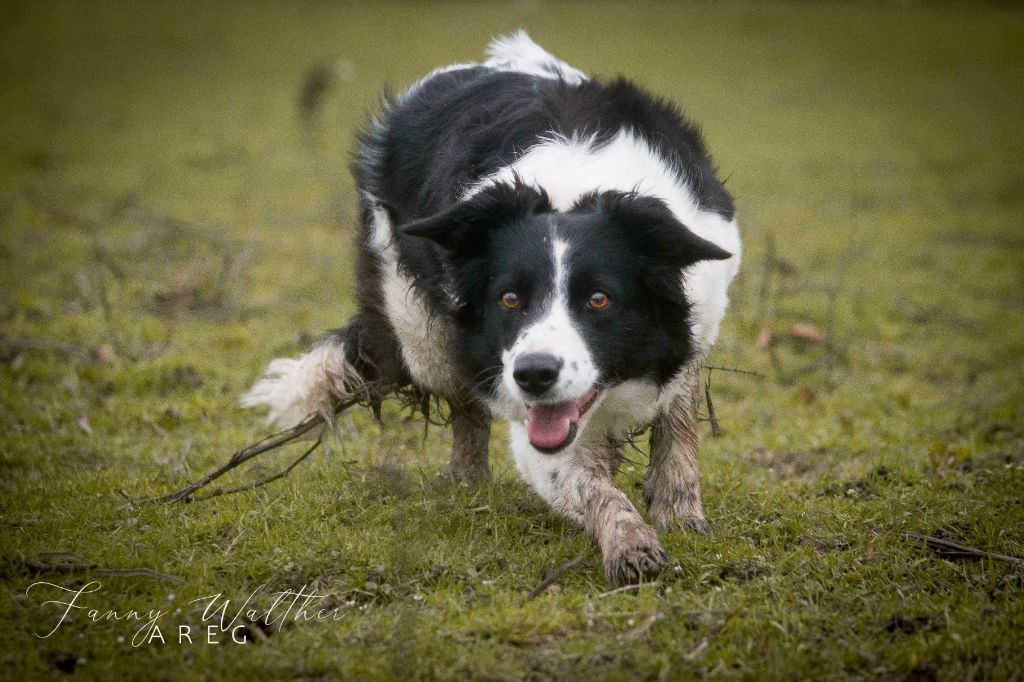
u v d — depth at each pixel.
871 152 28.58
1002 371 13.79
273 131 29.98
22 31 46.03
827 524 7.94
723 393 12.59
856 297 16.80
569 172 7.58
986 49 43.59
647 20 48.94
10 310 14.41
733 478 9.27
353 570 7.11
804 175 26.02
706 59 41.34
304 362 9.61
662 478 8.20
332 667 5.92
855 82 38.38
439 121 8.77
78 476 9.12
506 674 5.80
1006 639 6.06
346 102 33.69
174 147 27.70
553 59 9.75
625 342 7.18
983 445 10.46
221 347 13.56
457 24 48.41
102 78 38.22
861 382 13.16
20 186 22.97
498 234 7.19
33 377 12.17
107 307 14.00
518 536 7.84
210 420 11.18
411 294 8.60
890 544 7.58
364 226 9.35
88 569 7.11
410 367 9.07
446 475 9.15
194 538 7.79
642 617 6.39
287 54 42.56
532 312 6.98
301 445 10.45
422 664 5.91
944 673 5.78
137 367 12.43
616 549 7.02
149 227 19.77
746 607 6.61
